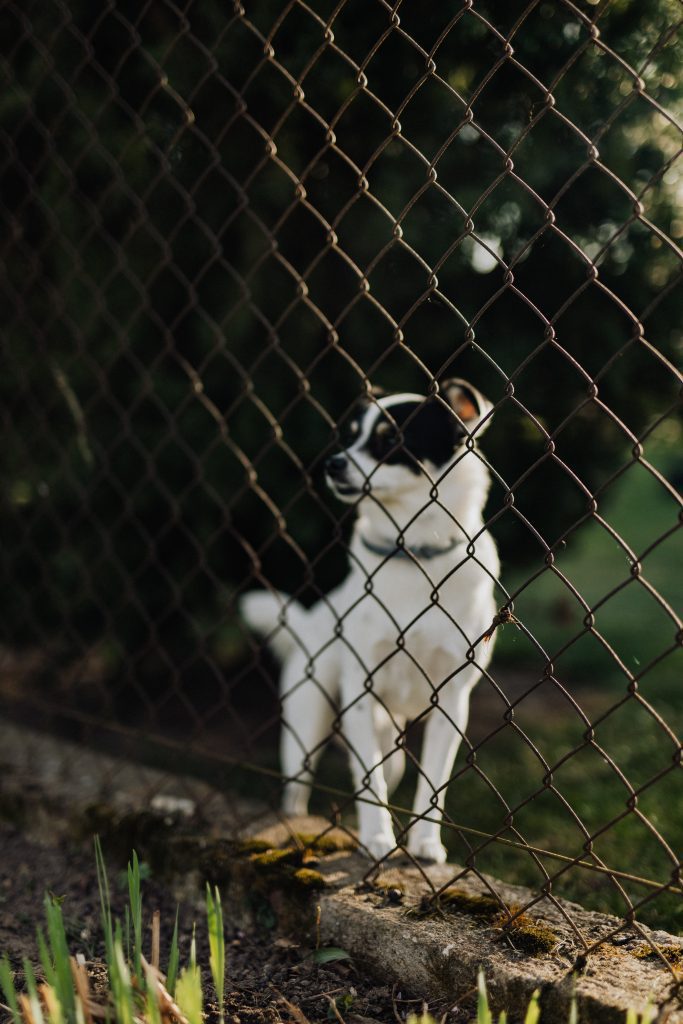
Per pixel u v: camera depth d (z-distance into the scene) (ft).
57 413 14.14
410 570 8.95
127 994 4.80
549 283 13.00
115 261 13.43
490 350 13.21
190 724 16.51
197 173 12.59
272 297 13.34
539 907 6.80
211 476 13.80
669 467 47.75
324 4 10.42
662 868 9.37
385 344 13.47
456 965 6.15
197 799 9.53
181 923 7.77
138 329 13.66
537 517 15.33
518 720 16.66
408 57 11.04
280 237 13.17
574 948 6.12
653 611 26.61
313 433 13.65
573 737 15.40
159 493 14.10
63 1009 4.95
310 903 7.20
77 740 15.24
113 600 14.62
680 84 10.50
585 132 11.26
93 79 12.37
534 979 5.74
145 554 14.48
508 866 9.79
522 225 12.34
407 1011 6.15
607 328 13.14
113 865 8.86
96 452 13.66
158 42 11.62
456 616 8.93
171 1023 5.17
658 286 13.14
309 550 14.40
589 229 12.37
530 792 12.54
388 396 10.78
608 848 10.14
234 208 13.00
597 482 15.65
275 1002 6.28
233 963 7.01
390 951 6.56
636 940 6.16
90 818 9.19
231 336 13.19
